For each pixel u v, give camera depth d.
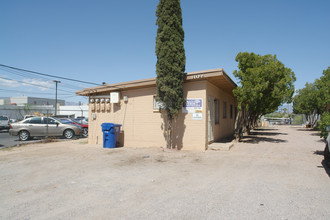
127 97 12.16
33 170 7.04
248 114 14.41
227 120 15.38
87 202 4.48
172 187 5.31
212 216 3.80
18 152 10.43
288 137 16.14
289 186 5.29
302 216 3.78
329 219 3.67
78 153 9.89
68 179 6.04
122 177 6.16
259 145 11.73
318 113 25.59
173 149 10.10
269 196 4.67
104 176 6.27
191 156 8.84
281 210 4.01
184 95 10.41
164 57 9.65
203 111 10.00
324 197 4.61
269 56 12.08
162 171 6.73
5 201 4.58
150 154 9.30
